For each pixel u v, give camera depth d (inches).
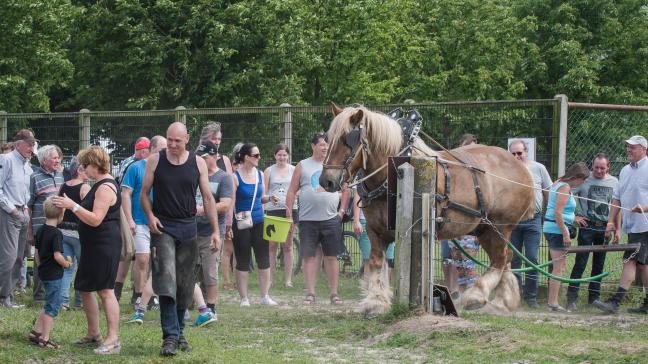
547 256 538.6
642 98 1566.2
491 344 333.7
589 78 1491.1
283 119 621.9
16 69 1134.4
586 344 326.0
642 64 1610.5
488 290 436.5
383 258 415.2
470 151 444.8
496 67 1477.6
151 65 1235.9
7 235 436.5
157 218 315.9
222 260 555.5
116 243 322.7
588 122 529.3
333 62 1275.8
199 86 1256.8
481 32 1494.8
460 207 413.4
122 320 409.1
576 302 485.4
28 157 452.8
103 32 1263.5
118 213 324.2
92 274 320.5
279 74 1226.6
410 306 386.9
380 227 407.2
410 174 385.4
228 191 421.4
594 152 533.0
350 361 320.2
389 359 324.2
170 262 312.7
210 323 403.5
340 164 393.7
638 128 542.6
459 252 489.7
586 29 1579.7
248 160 463.8
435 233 402.9
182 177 317.1
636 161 461.7
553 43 1557.6
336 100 1263.5
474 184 421.1
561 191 460.4
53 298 327.9
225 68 1239.5
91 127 713.0
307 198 474.6
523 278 506.6
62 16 1127.0
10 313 394.9
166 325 314.3
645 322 426.9
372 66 1333.7
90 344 337.1
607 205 482.6
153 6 1245.1
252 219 470.0
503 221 444.5
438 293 393.7
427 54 1454.2
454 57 1515.7
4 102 1123.9
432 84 1400.1
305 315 429.4
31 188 458.3
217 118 648.4
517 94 1513.3
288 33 1197.7
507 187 442.0
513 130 527.8
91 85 1327.5
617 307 462.0
